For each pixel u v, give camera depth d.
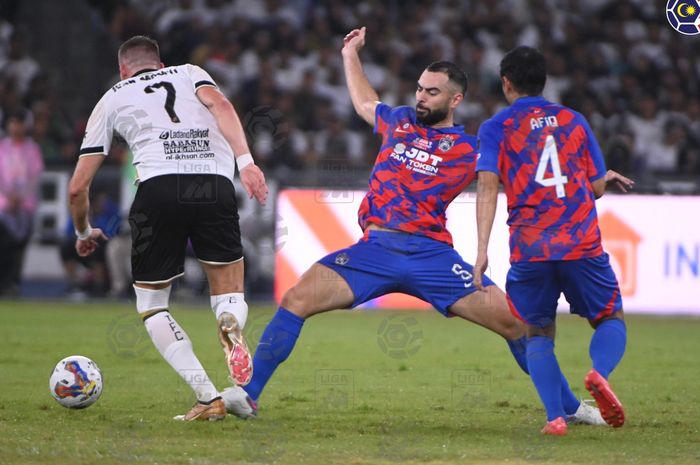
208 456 17.52
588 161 20.27
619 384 28.45
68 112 69.69
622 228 48.22
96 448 18.02
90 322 42.62
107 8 73.19
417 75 66.25
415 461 17.42
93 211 52.00
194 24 65.56
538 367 20.41
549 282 20.14
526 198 19.97
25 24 72.12
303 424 21.27
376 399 25.08
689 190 48.31
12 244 52.53
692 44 71.94
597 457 17.91
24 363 30.77
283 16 68.88
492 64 68.00
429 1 71.31
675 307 48.31
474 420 22.20
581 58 69.06
